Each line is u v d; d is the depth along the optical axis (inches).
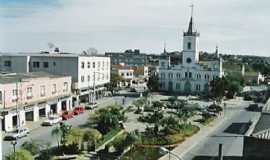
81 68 3201.3
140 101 3171.8
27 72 3053.6
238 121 2704.2
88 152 1708.9
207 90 4379.9
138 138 1847.9
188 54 4468.5
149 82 4547.2
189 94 4379.9
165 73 4584.2
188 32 4463.6
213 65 4411.9
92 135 1711.4
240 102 3895.2
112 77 4569.4
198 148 1888.5
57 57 3171.8
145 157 1662.2
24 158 1279.5
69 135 1695.4
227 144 1987.0
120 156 1657.2
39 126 2271.2
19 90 2276.1
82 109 2851.9
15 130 2021.4
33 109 2405.3
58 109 2751.0
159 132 2137.1
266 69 7165.4
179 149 1854.1
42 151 1595.7
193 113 2893.7
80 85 3193.9
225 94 4178.2
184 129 2225.6
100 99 3668.8
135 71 6053.2
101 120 2142.0
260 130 1581.0
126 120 2564.0
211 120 2694.4
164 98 3944.4
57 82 2768.2
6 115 2103.8
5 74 2684.5
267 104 2060.8
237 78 4955.7
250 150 1466.5
